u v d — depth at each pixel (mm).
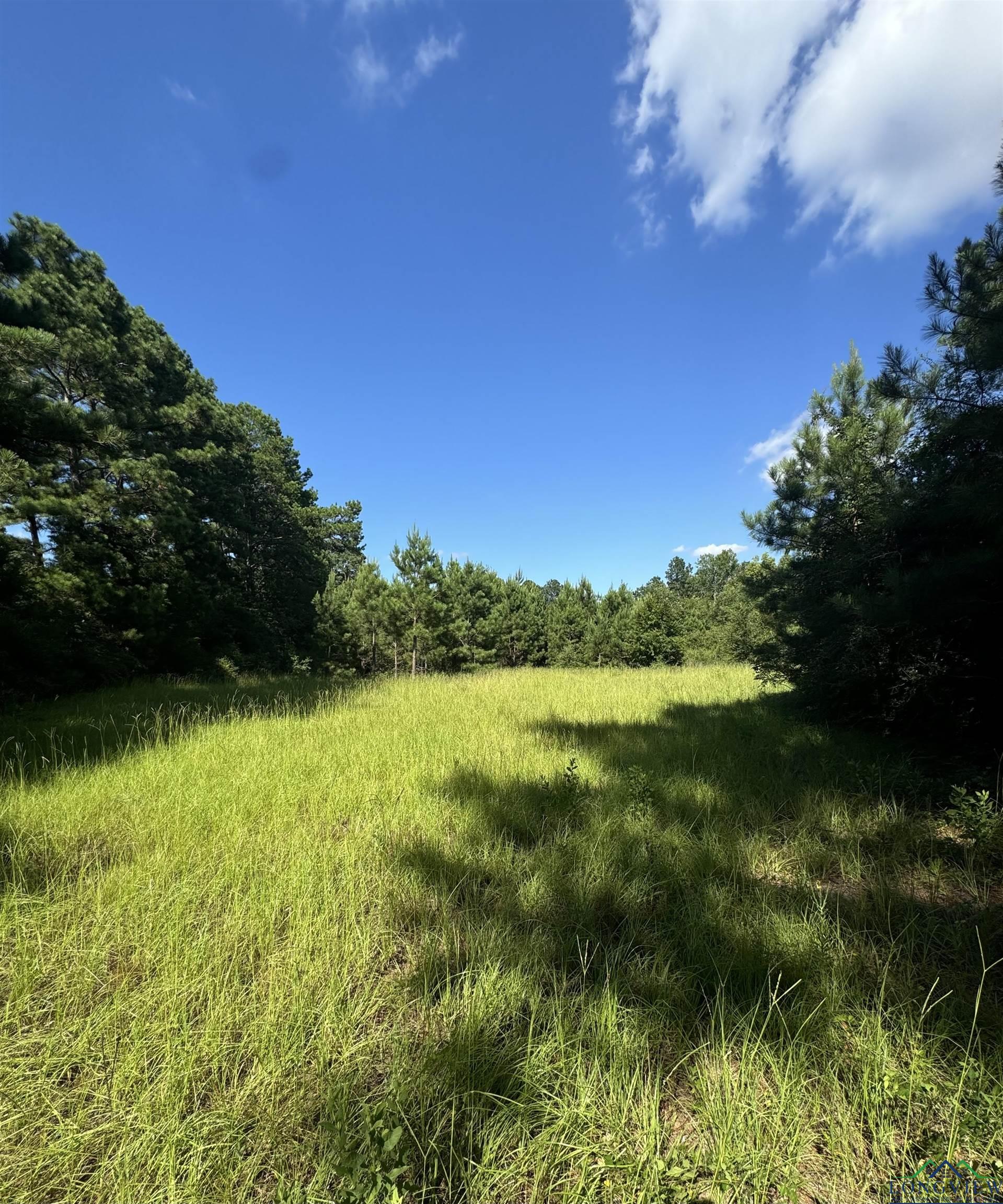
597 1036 2012
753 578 8055
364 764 5324
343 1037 2061
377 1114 1711
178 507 14539
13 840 3498
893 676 5805
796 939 2596
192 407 18234
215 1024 2043
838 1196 1587
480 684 13359
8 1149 1642
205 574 18750
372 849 3543
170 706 8695
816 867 3498
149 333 18422
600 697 10641
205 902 2898
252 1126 1745
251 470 23281
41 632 9711
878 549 5723
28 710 8039
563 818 4141
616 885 3193
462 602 26281
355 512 45531
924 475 5211
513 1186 1568
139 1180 1566
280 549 25906
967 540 4711
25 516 10156
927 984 2346
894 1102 1803
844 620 5867
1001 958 2514
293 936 2596
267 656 20766
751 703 9211
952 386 4434
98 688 11148
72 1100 1816
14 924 2621
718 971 2414
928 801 4227
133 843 3545
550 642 26781
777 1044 2000
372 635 25469
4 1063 1927
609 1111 1764
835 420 7422
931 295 4387
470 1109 1718
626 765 5367
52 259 14852
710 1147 1686
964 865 3428
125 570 13891
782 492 7254
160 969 2371
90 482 12836
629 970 2439
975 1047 1979
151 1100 1773
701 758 5586
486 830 3906
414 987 2379
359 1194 1412
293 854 3381
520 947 2562
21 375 10336
